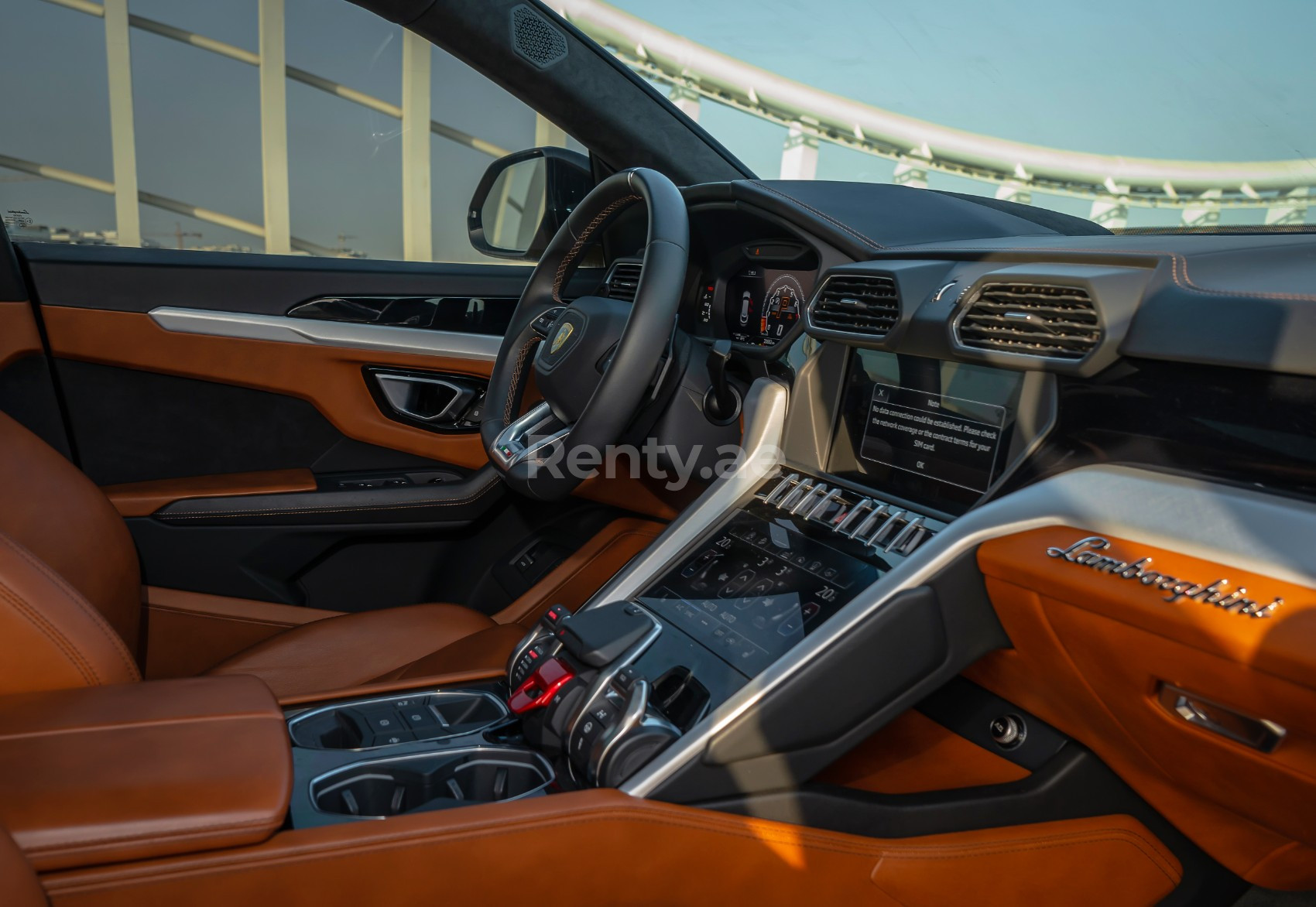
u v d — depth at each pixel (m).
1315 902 1.19
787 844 0.85
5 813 0.64
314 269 1.69
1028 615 0.83
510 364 1.43
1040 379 0.96
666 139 1.74
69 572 1.02
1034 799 0.95
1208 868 0.97
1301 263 0.86
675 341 1.35
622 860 0.80
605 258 1.85
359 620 1.40
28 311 1.50
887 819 0.90
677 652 1.01
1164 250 0.94
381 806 0.94
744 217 1.41
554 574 1.68
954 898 0.91
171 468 1.65
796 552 1.09
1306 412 0.77
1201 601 0.68
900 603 0.86
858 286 1.19
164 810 0.67
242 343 1.64
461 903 0.75
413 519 1.69
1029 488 0.89
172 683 0.86
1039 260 1.01
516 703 1.01
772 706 0.85
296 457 1.73
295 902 0.69
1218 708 0.71
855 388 1.19
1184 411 0.86
